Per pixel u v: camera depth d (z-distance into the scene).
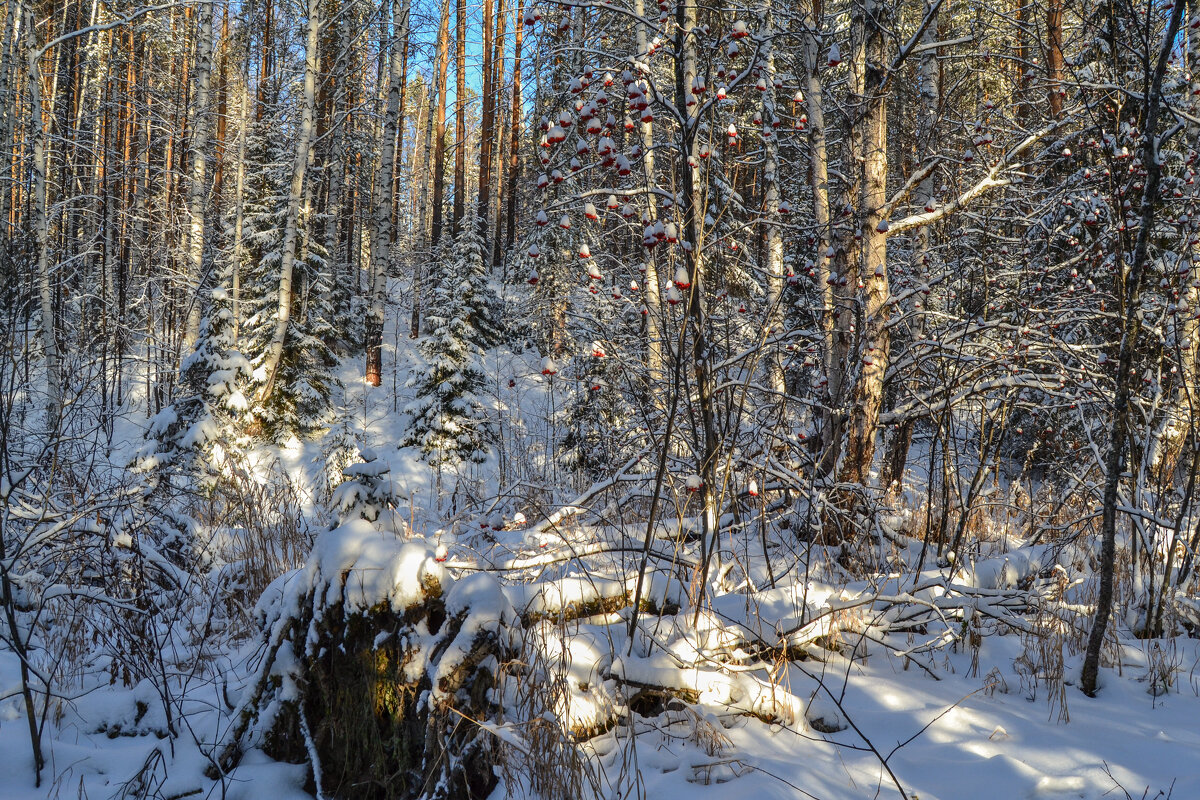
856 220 6.09
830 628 4.05
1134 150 5.13
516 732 2.83
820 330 6.31
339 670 2.85
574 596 3.90
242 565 5.31
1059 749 3.10
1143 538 4.60
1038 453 7.65
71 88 19.47
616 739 3.12
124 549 4.10
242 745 2.99
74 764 3.12
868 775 2.93
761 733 3.24
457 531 5.95
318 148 19.59
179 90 19.22
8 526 4.07
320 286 16.45
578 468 9.45
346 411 15.13
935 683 3.82
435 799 2.59
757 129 5.37
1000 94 9.58
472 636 2.76
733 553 4.66
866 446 5.85
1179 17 3.35
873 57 6.12
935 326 6.69
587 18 8.10
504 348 18.28
